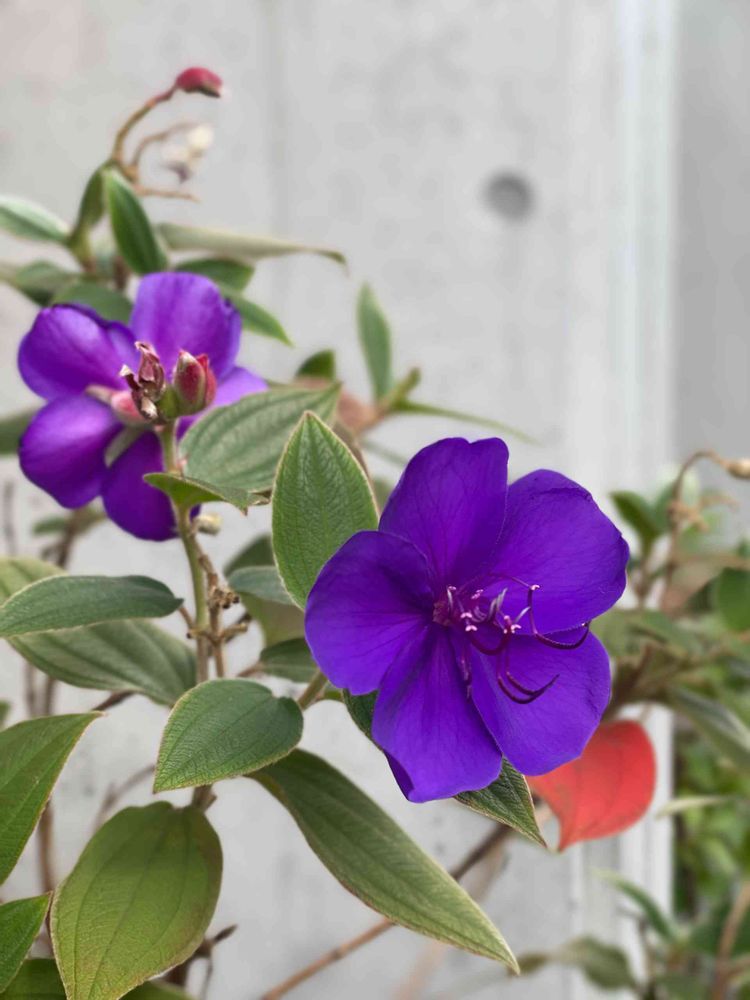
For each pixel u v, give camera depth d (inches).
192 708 12.1
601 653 12.2
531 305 33.4
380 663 11.6
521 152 33.4
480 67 33.1
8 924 11.7
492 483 12.0
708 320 47.7
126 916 12.4
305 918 24.7
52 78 26.5
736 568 18.9
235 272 18.2
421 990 26.4
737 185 47.0
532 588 12.1
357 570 11.2
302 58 31.5
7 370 24.5
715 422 48.2
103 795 20.1
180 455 13.9
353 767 20.3
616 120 32.8
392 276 33.7
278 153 31.6
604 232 33.1
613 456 33.0
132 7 27.4
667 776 23.7
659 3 32.6
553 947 23.5
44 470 14.5
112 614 12.7
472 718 12.0
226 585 14.0
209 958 15.3
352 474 12.3
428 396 33.5
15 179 26.3
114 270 18.6
